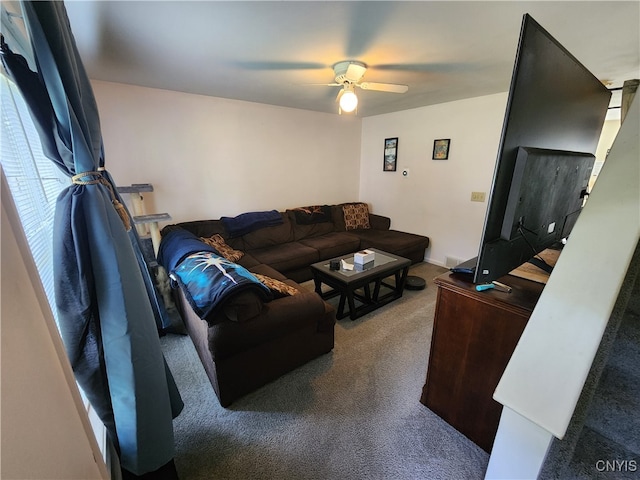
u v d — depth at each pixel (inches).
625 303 29.5
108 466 40.8
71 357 37.5
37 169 44.6
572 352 25.3
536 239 43.8
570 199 50.7
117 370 38.8
